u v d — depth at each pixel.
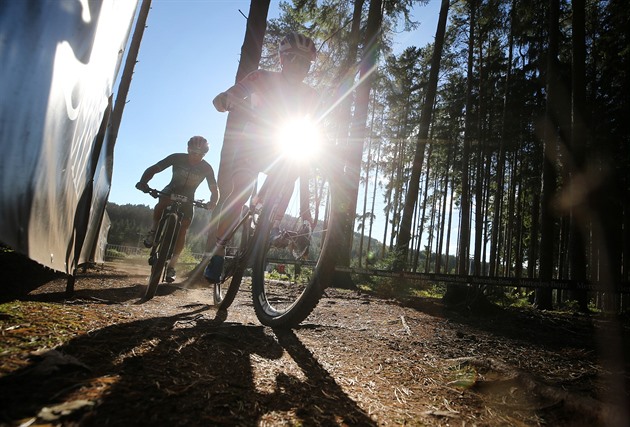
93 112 2.19
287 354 1.99
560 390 1.62
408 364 2.12
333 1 12.55
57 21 1.41
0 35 1.17
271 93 2.68
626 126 15.89
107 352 1.46
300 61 2.65
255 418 1.14
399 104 23.33
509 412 1.52
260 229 2.87
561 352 2.90
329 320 3.46
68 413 0.93
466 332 3.51
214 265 3.00
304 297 2.43
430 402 1.56
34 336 1.48
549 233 10.34
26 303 2.12
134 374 1.28
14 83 1.24
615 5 14.50
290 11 12.45
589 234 19.36
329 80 12.31
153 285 3.39
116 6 2.04
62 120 1.64
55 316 1.87
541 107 21.61
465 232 17.59
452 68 23.36
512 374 1.88
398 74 15.23
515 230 29.67
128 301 3.20
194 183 4.38
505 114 20.36
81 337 1.58
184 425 1.00
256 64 6.69
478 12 17.94
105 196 4.52
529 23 16.42
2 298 2.26
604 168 15.98
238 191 2.80
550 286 4.20
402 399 1.55
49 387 1.06
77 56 1.65
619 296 12.87
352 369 1.89
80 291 3.35
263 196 2.87
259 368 1.64
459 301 5.84
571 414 1.48
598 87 17.14
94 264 6.46
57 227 1.90
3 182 1.24
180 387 1.25
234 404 1.21
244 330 2.40
